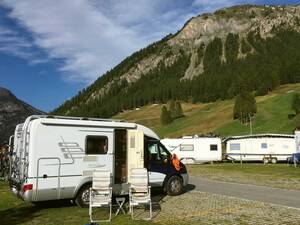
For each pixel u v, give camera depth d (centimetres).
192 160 4747
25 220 1202
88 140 1417
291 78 14462
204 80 18538
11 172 1482
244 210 1319
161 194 1705
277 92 12875
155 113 16712
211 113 12062
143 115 16688
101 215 1267
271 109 9719
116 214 1266
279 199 1564
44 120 1336
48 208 1397
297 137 3816
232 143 4941
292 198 1591
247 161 5016
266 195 1678
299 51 19075
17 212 1327
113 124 1484
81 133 1404
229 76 17725
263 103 10406
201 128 10381
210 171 3188
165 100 18900
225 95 15100
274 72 13988
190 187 1980
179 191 1686
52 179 1330
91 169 1414
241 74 17025
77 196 1395
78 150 1392
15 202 1518
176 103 13300
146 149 1605
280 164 4438
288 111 9275
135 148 1527
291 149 4738
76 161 1384
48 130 1341
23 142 1363
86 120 1429
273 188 1928
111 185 1455
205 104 15712
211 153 4734
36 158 1308
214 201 1511
